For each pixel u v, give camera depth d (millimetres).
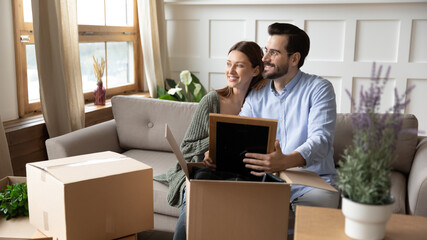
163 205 2141
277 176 1584
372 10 3883
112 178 1626
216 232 1381
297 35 1793
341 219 1240
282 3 3988
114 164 1762
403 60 3893
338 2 3863
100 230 1624
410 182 2105
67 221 1531
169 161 2510
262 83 1953
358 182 1070
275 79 1854
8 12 2641
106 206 1627
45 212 1641
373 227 1083
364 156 1062
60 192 1530
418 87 3910
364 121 1070
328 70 4066
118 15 3951
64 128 2686
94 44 3578
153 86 3959
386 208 1064
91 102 3475
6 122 2625
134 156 2588
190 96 4203
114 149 2664
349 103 4070
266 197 1355
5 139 2227
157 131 2639
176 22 4355
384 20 3887
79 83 2910
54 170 1651
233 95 1988
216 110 1938
